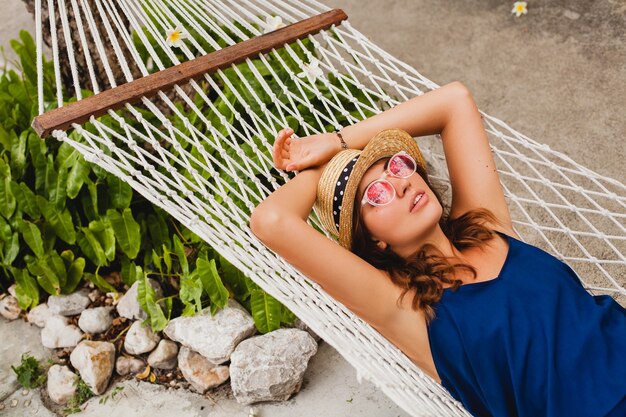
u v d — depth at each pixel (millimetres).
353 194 1770
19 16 4277
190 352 2508
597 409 1652
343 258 1729
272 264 1812
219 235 1826
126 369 2545
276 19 2379
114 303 2762
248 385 2350
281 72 2791
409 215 1766
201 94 2131
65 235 2691
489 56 3676
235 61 2207
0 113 2904
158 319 2557
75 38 2803
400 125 1986
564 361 1698
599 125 3242
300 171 1910
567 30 3734
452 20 3922
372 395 2393
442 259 1815
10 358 2668
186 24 2906
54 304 2732
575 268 2717
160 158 2693
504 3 3965
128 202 2607
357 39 2352
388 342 1859
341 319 1776
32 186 2889
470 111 2000
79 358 2539
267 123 2678
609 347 1715
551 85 3465
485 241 1873
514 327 1729
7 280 2887
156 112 2006
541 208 2943
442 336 1755
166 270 2727
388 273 1830
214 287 2467
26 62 3064
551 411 1664
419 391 1699
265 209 1747
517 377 1702
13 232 2730
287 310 2508
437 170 2947
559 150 3168
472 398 1768
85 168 2582
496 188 1980
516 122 3322
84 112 1897
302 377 2418
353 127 1974
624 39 3621
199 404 2436
